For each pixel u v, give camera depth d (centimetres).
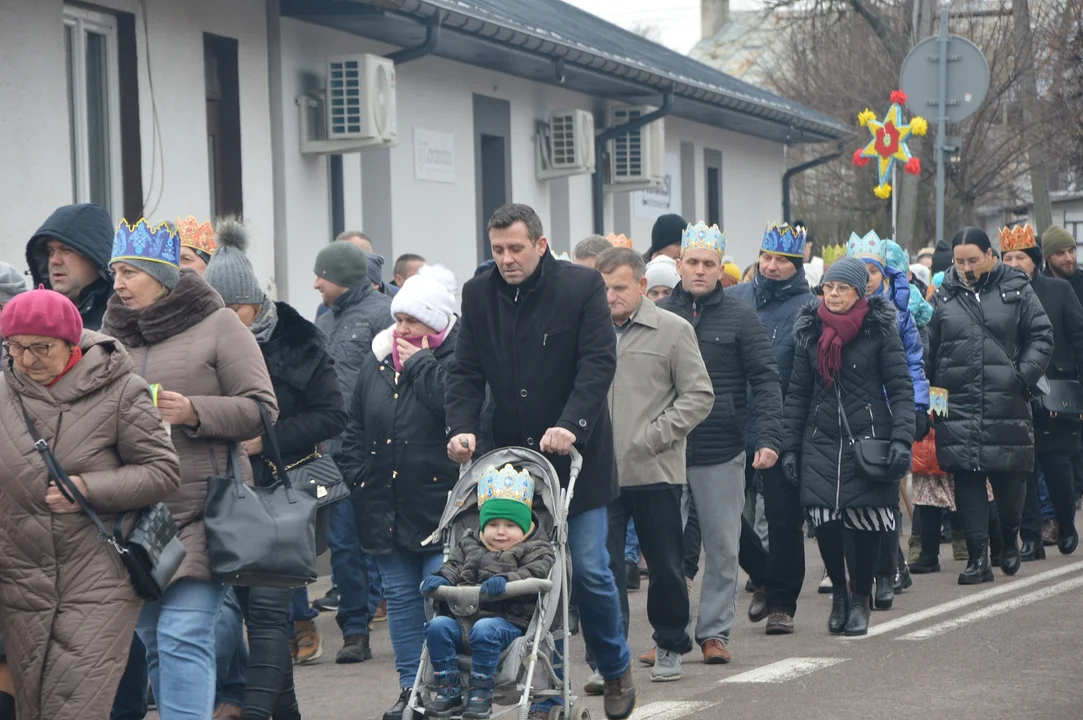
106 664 1442
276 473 1606
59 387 1453
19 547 1448
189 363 1567
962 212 9844
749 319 2286
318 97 3591
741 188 6875
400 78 4019
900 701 1955
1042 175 8575
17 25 2716
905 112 8781
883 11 8962
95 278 1750
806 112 7006
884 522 2411
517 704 1596
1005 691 2003
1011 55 8925
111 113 3022
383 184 3966
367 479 1948
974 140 9212
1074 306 3312
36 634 1445
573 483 1656
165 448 1470
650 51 6062
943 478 3116
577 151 4850
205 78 3297
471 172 4409
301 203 3584
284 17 3497
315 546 1698
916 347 2778
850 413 2408
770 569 2475
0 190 2686
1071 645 2311
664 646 2094
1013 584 2942
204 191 3241
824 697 1988
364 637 2377
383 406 1955
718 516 2238
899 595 2833
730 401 2250
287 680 1689
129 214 3061
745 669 2180
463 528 1670
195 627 1525
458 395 1728
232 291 1830
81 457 1443
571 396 1672
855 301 2425
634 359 2075
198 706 1523
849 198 10931
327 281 2639
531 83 4778
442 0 3600
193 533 1535
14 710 1592
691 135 6269
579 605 1756
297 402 1861
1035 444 3297
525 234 1686
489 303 1727
